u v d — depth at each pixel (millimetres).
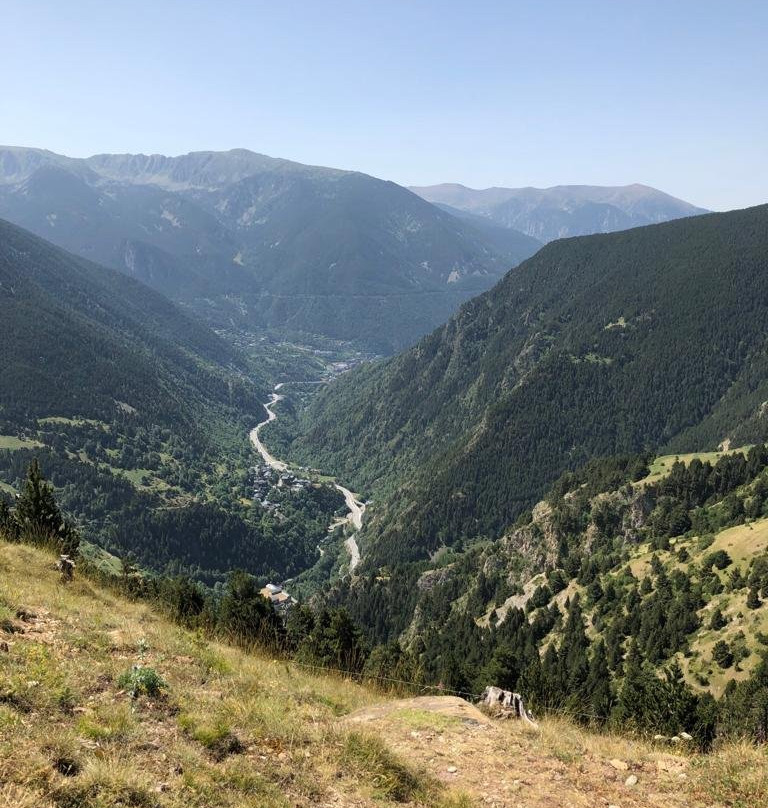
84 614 19438
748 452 156000
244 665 19469
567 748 16219
